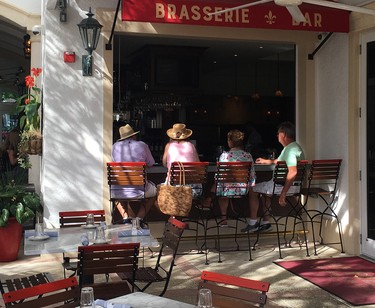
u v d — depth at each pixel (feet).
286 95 42.78
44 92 20.25
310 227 23.22
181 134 20.67
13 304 9.12
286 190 20.34
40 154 21.25
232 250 21.49
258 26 18.58
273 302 15.31
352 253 20.77
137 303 8.78
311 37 22.80
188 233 22.29
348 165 20.94
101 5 20.51
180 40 30.83
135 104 35.17
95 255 11.63
